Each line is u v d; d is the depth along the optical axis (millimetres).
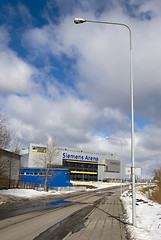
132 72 11070
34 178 58719
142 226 9539
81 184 75438
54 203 20797
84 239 7340
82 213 14203
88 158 98750
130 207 18250
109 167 105250
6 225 9641
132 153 10289
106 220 11484
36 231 8523
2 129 25750
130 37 11406
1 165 28250
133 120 10602
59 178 60656
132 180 9984
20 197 23844
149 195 49031
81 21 11195
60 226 9633
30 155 74438
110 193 44062
